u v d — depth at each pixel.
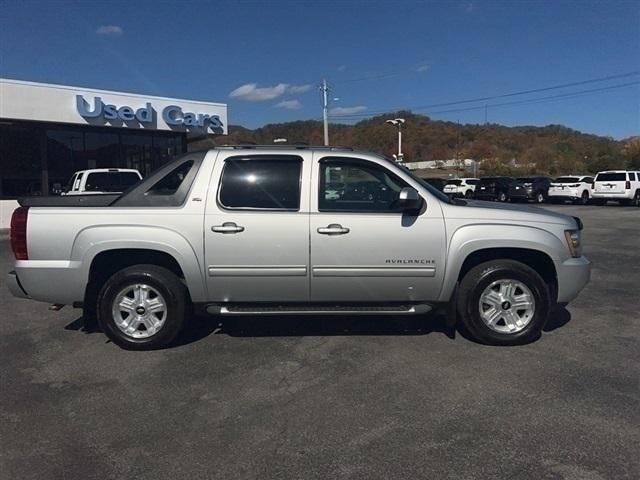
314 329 5.75
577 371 4.55
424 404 3.94
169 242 4.95
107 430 3.60
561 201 33.75
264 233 4.97
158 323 5.14
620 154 62.06
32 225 4.99
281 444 3.40
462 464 3.15
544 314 5.17
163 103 22.67
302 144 5.48
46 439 3.48
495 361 4.79
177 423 3.69
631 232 15.80
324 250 5.00
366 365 4.71
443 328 5.77
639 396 4.04
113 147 22.38
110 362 4.86
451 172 78.81
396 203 5.13
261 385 4.31
